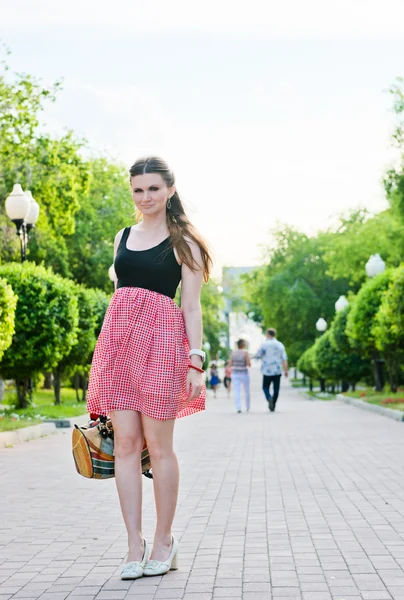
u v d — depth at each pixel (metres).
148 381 5.14
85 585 5.03
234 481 9.59
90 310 24.47
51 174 35.84
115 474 5.24
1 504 8.16
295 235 75.31
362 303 29.97
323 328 45.69
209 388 73.19
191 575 5.23
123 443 5.21
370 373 38.22
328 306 71.94
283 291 71.56
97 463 5.27
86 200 51.06
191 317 5.32
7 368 20.06
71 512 7.69
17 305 19.59
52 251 44.97
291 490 8.81
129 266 5.29
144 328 5.18
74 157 36.69
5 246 35.31
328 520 7.05
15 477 10.10
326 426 17.98
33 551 6.02
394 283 23.66
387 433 15.58
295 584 4.97
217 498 8.38
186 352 5.30
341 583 4.98
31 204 20.25
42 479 9.92
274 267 76.19
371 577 5.12
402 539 6.22
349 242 57.34
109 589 4.92
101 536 6.56
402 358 29.56
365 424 18.25
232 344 125.06
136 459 5.24
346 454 12.16
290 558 5.66
